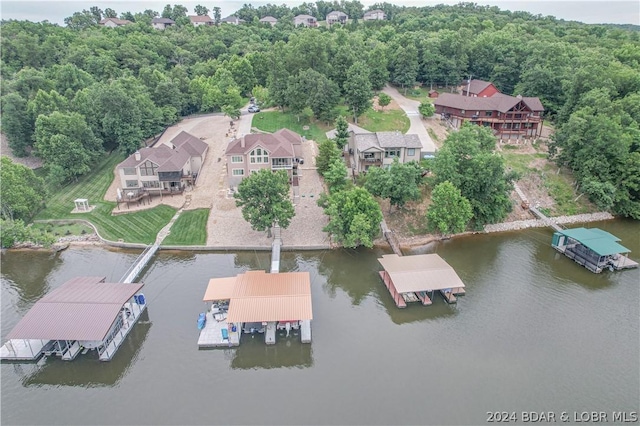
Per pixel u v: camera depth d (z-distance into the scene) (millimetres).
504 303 55906
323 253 67188
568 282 60625
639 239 72875
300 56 112062
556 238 68562
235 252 67625
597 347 48156
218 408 40844
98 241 70438
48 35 142500
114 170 91562
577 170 83875
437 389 42625
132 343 49312
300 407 40719
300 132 103312
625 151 78625
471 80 125062
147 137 102062
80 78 111625
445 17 184500
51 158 85188
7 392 43344
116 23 192625
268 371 45500
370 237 69188
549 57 113125
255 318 48281
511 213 78812
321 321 52812
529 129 100375
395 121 105062
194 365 46375
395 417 39438
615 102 88000
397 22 189125
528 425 38719
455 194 67188
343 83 111062
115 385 44031
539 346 48344
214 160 92688
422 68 129125
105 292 51719
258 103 125500
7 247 69000
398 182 70562
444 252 68375
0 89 100438
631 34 173875
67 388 43812
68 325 46281
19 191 72438
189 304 55469
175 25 195375
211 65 140875
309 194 79625
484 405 40875
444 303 56125
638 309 54719
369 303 56500
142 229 72312
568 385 43156
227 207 77125
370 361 46375
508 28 157250
